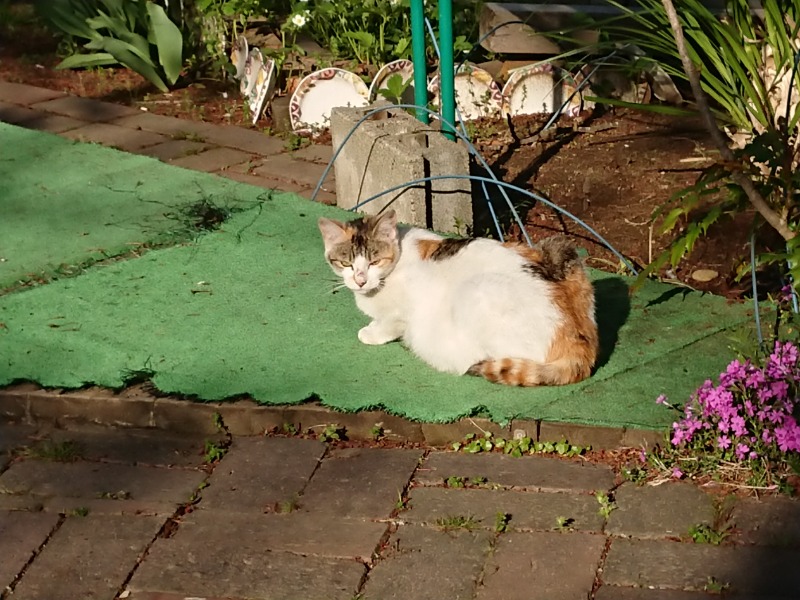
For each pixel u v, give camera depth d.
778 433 3.25
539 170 4.43
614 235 4.09
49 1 5.24
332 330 3.70
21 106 4.93
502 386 3.49
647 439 3.37
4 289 3.90
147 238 4.11
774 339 3.54
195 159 4.55
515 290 3.45
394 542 3.21
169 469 3.40
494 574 3.14
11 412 3.56
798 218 3.67
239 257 4.00
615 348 3.60
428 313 3.55
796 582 3.10
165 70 5.00
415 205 4.04
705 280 3.89
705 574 3.12
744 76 3.68
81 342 3.68
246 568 3.18
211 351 3.64
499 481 3.32
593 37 4.77
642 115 4.72
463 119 4.71
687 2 3.74
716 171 3.43
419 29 4.23
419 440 3.44
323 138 4.66
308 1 5.12
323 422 3.46
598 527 3.21
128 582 3.17
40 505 3.32
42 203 4.30
